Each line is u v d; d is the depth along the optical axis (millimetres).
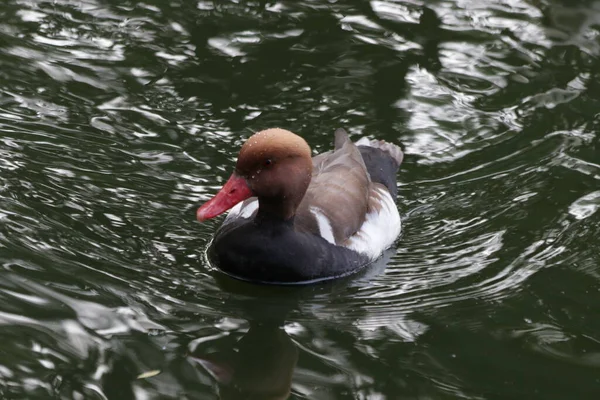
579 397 9250
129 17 16016
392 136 13820
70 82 14352
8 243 10867
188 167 12797
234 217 11461
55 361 9039
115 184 12328
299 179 10891
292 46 15586
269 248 10969
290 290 11078
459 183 13047
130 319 9875
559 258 11617
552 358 9836
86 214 11680
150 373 9070
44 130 13266
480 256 11688
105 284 10398
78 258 10805
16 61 14711
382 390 9203
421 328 10320
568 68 15438
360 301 10883
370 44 15766
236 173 10891
